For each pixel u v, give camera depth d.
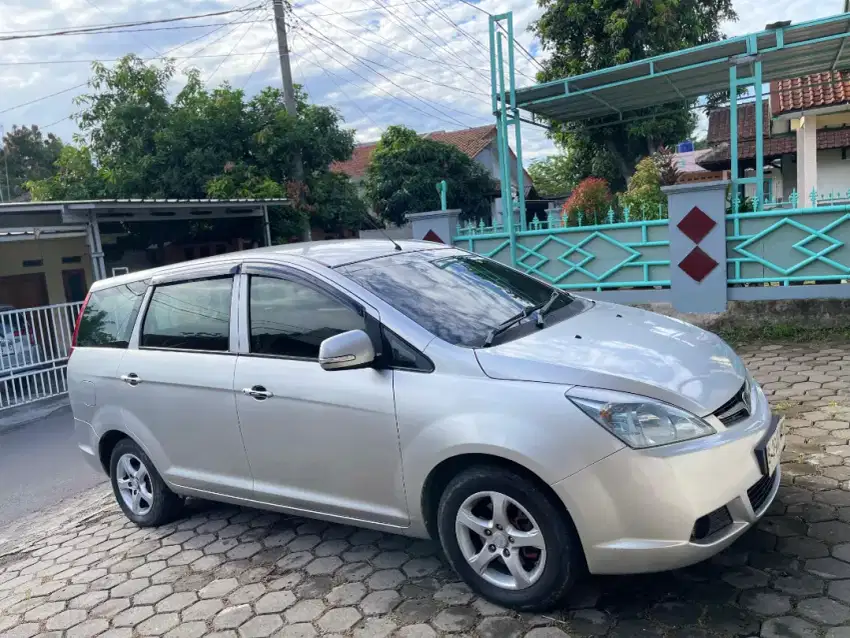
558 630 2.96
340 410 3.45
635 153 16.53
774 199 13.50
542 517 2.93
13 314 9.95
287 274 3.85
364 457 3.41
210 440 4.08
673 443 2.80
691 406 2.90
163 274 4.52
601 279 8.84
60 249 15.02
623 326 3.69
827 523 3.51
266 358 3.81
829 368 6.16
